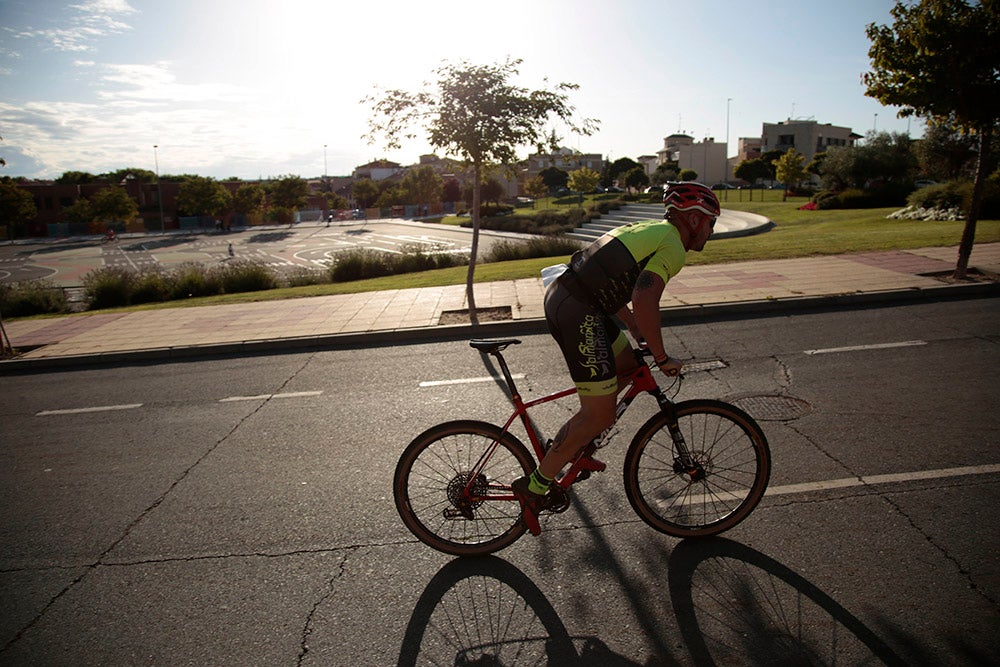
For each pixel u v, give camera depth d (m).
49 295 17.94
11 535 4.15
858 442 4.49
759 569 3.18
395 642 2.87
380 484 4.50
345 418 5.93
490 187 78.56
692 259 13.03
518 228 47.56
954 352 6.39
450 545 3.49
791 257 12.45
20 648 3.00
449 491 3.46
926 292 8.74
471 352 8.00
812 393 5.55
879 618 2.77
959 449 4.27
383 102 10.42
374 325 9.62
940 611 2.79
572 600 3.06
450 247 38.44
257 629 3.03
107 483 4.88
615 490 4.11
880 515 3.56
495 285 12.46
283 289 16.42
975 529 3.37
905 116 9.55
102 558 3.78
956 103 8.81
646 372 3.31
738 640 2.70
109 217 72.56
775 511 3.68
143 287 18.20
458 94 10.16
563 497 3.37
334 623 3.03
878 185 38.31
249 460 5.11
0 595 3.47
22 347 10.22
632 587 3.12
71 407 7.05
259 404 6.59
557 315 3.07
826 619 2.79
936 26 8.52
